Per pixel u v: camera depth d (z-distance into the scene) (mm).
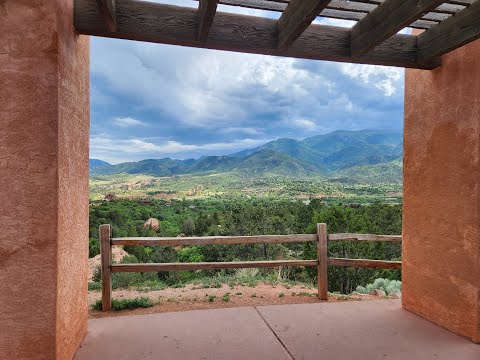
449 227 2674
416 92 3051
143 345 2459
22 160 1800
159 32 2266
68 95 2043
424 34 2635
